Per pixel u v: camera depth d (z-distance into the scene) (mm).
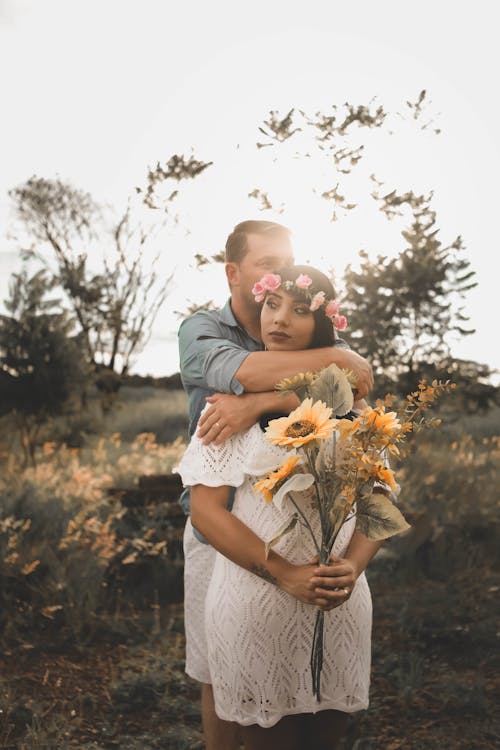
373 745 3438
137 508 6266
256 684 2131
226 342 2693
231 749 2848
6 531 5324
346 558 2160
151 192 6027
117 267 21609
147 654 4500
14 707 3730
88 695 3939
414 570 5957
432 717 3697
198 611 2828
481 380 10188
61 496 6238
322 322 2320
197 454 2215
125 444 11242
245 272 2969
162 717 3758
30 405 10570
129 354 21625
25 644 4504
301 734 2262
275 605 2121
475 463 8875
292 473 1997
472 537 6648
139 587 5562
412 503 7008
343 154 5465
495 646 4441
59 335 10789
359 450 1962
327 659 2160
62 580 4953
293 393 2199
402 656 4348
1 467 8359
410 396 2074
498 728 3547
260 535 2141
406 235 6965
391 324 9781
